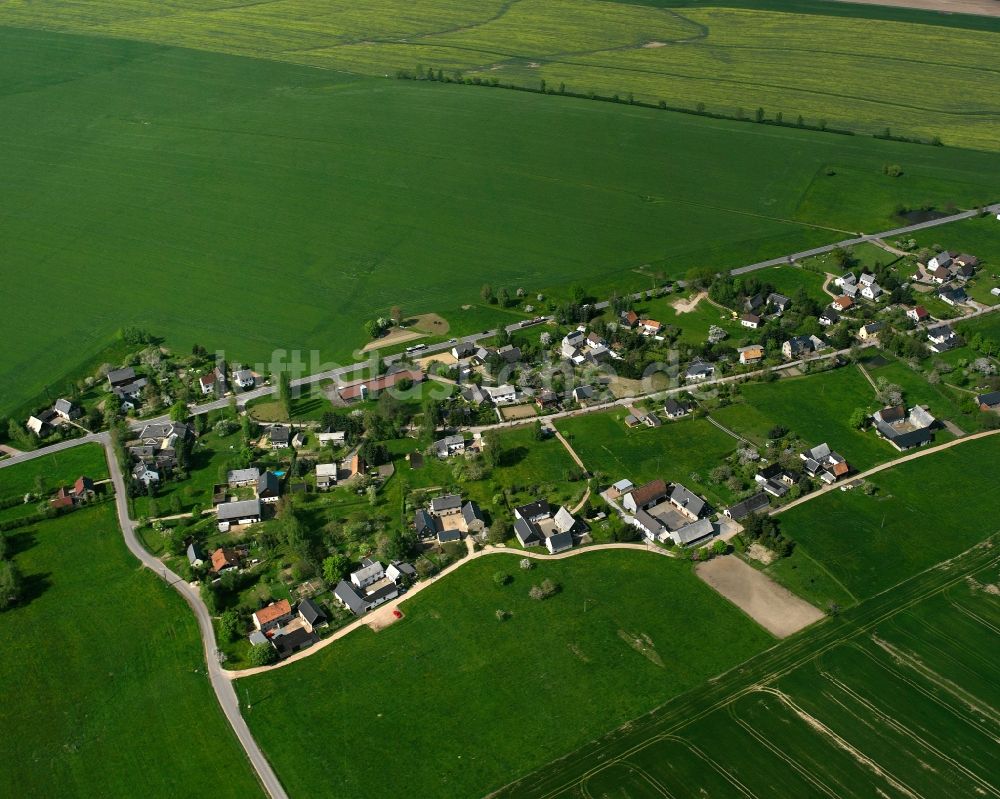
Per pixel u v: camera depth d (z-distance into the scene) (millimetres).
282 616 173375
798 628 170750
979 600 175500
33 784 145250
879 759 145750
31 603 180000
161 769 147000
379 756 148250
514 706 156375
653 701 156750
